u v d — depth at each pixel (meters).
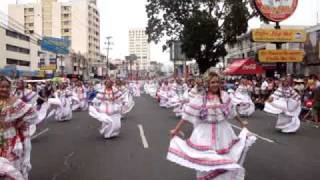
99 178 9.23
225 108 7.29
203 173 6.98
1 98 7.32
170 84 30.67
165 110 28.12
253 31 34.53
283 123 16.34
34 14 105.62
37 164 10.79
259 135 15.62
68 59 95.75
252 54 65.12
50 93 31.73
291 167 10.20
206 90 7.41
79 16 117.44
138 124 19.53
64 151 12.64
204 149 7.07
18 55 96.44
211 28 53.69
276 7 33.78
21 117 7.39
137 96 53.94
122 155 11.84
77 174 9.66
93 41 127.44
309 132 16.48
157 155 11.74
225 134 7.32
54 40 76.50
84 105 28.91
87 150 12.77
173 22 58.88
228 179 6.88
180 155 7.05
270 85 28.06
